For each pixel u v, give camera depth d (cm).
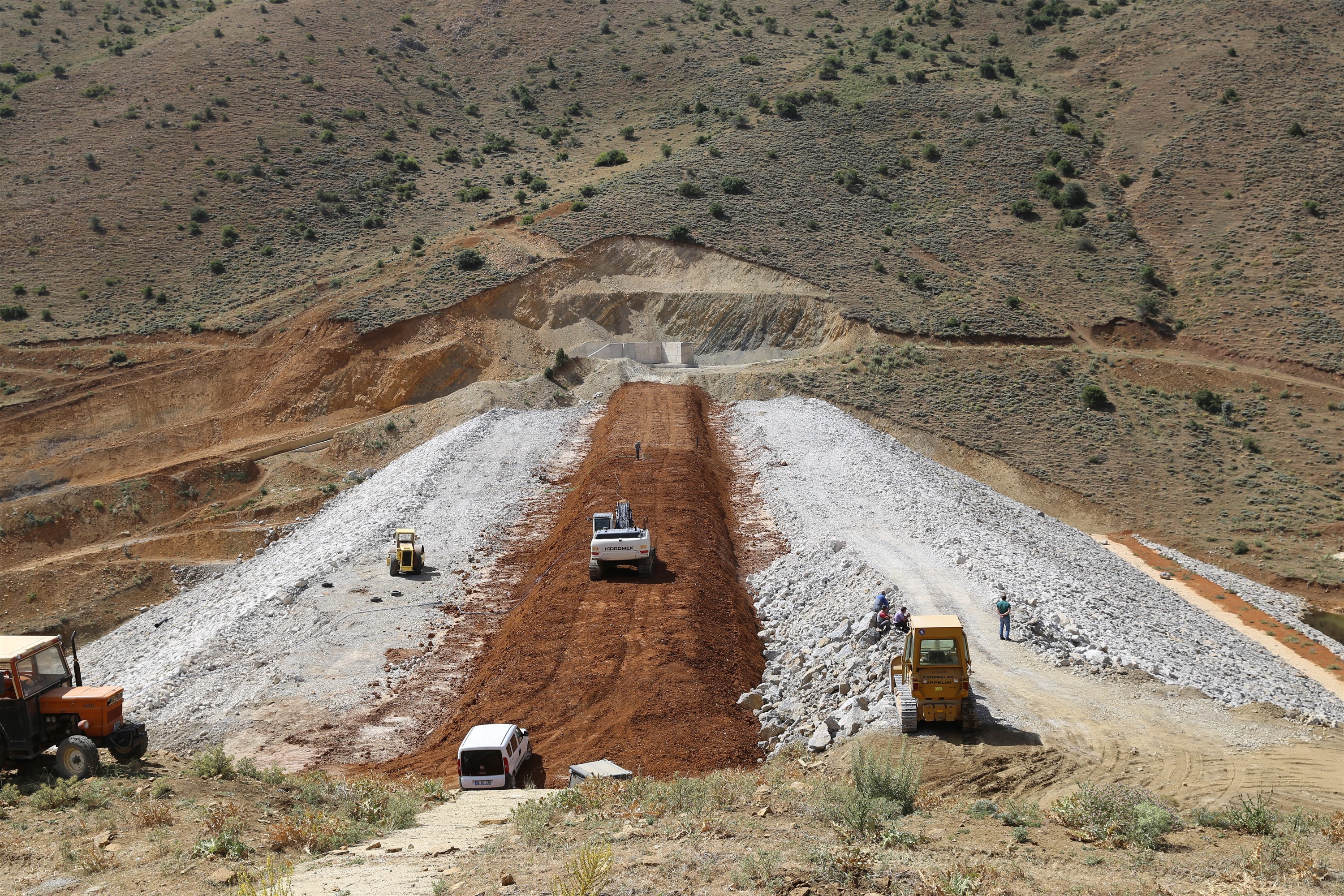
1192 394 6756
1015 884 973
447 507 4225
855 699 2030
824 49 13662
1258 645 3781
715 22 15100
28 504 5762
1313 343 7056
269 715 2386
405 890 1019
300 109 12156
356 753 2197
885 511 3838
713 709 2277
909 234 8856
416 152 11900
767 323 7788
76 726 1658
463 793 1803
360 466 6284
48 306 8325
